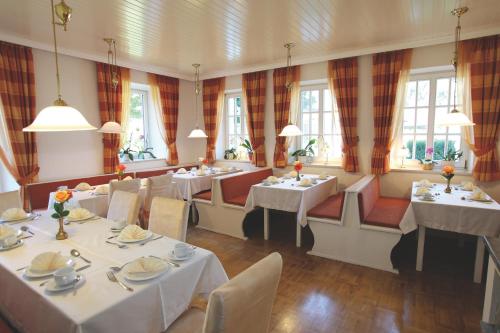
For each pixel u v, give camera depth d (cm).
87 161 433
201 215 412
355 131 424
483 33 326
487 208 250
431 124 398
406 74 381
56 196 186
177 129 566
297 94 468
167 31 332
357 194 291
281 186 357
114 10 276
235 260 311
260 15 290
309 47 396
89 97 430
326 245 315
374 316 215
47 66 386
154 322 132
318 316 215
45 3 260
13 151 355
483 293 244
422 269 288
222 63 479
